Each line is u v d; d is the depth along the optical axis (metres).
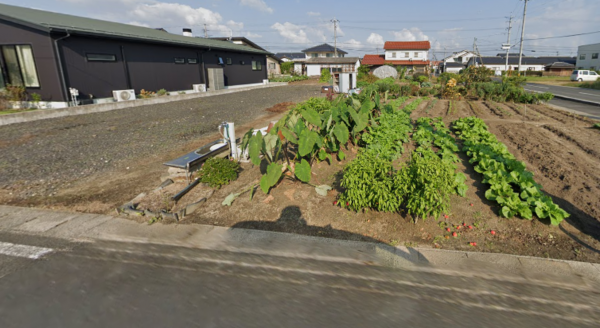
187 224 4.18
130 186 5.52
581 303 2.68
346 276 3.09
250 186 5.20
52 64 11.88
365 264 3.28
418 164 3.81
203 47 20.00
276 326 2.45
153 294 2.82
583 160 6.29
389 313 2.59
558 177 5.43
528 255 3.38
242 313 2.59
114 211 4.57
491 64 66.19
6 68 12.55
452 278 3.04
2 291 2.85
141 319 2.52
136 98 15.42
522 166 5.01
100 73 13.77
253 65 27.44
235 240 3.78
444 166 3.95
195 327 2.44
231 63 24.06
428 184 3.61
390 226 3.96
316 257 3.42
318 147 5.39
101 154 7.33
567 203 4.49
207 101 16.59
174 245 3.68
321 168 5.71
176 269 3.21
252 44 43.44
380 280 3.02
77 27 12.72
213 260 3.37
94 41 13.38
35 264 3.28
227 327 2.44
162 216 4.35
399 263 3.28
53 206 4.76
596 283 2.92
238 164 5.89
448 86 19.31
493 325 2.45
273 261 3.34
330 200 4.60
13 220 4.32
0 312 2.60
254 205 4.59
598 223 3.97
